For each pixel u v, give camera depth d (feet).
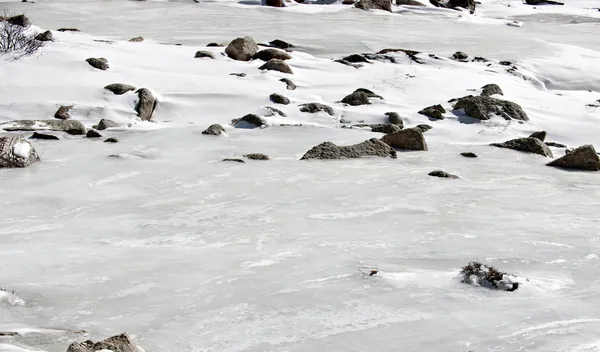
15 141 32.32
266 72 54.60
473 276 17.66
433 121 45.96
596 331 14.64
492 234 22.25
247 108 46.78
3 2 99.96
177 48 60.44
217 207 25.52
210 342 14.66
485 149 39.29
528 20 105.70
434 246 20.90
